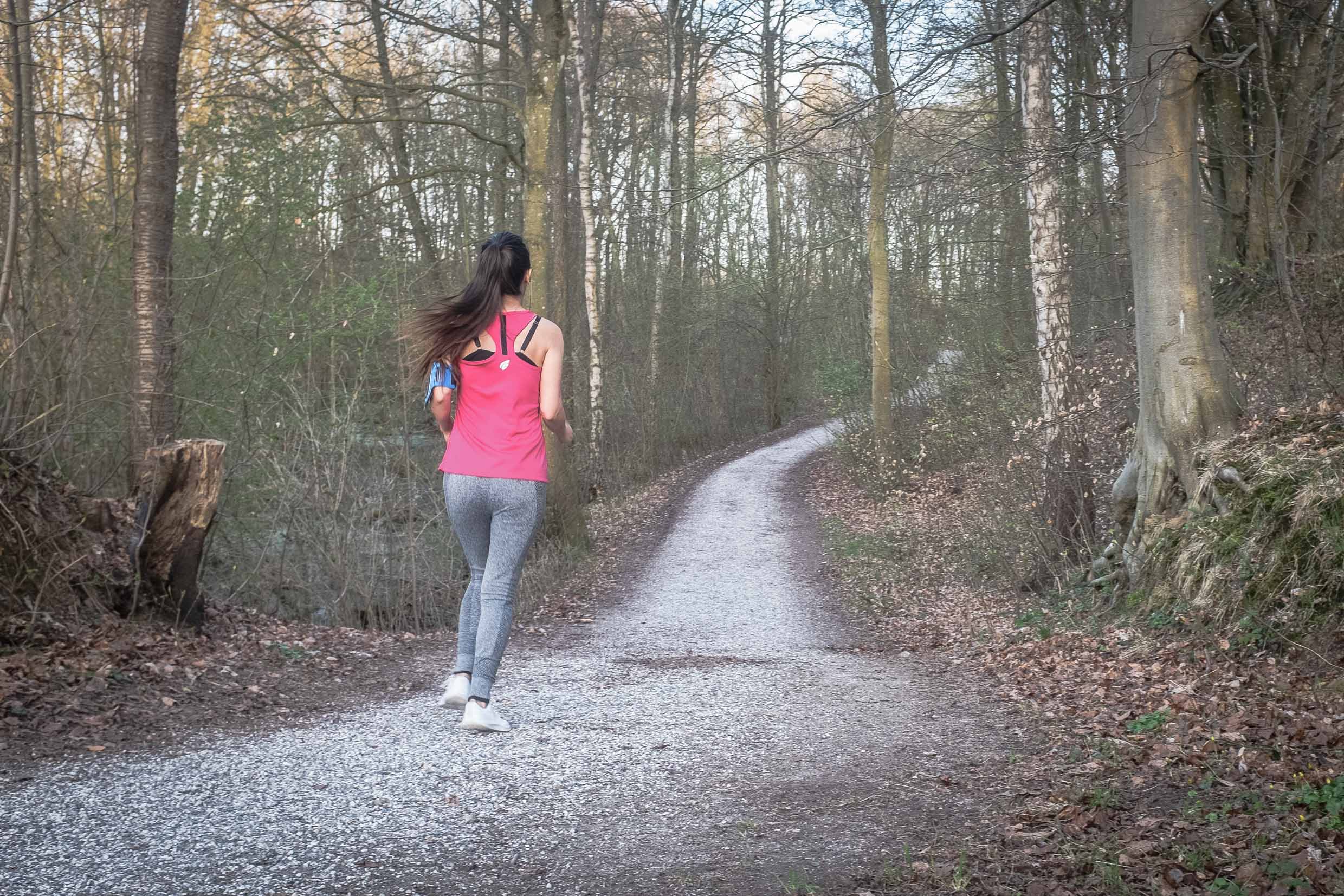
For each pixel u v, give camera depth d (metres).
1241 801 3.41
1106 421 11.88
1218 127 16.70
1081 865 2.86
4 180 9.38
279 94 13.94
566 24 17.19
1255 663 5.91
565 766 3.78
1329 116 15.21
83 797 3.24
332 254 13.93
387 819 3.11
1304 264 10.32
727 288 41.59
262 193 13.06
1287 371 9.44
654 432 31.69
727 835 3.09
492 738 4.18
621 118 31.03
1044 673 6.59
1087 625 8.27
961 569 14.14
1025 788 3.65
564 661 7.11
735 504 24.22
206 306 12.66
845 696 5.71
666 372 35.84
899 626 10.85
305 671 5.93
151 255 9.05
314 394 12.31
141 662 5.35
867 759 4.09
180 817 3.07
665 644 9.36
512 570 4.15
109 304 10.85
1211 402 8.29
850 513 22.12
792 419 47.47
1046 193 12.23
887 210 23.86
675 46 26.89
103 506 6.79
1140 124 8.45
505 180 16.11
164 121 9.10
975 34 9.20
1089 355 13.19
